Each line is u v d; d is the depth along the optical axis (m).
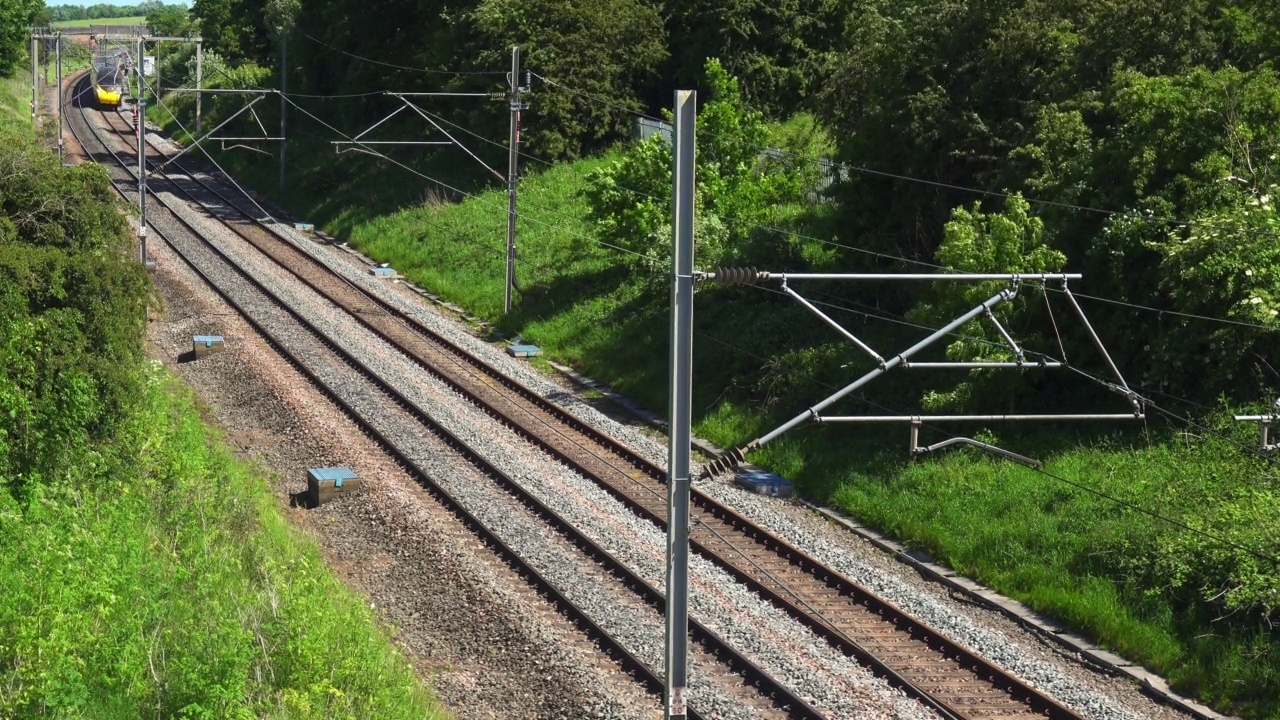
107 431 20.73
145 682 12.73
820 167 37.09
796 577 18.98
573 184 44.22
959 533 20.45
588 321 34.41
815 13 47.53
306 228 48.94
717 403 28.44
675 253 11.52
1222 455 19.53
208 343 30.73
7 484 18.70
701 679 15.02
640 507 21.53
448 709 14.47
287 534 19.31
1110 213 22.28
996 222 22.14
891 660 15.98
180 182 58.38
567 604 17.06
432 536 19.56
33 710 11.83
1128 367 22.11
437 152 51.12
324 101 61.06
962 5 26.30
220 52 85.62
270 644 13.77
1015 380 22.41
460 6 51.09
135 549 15.59
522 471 23.06
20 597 13.20
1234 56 24.12
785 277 12.18
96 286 21.38
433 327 34.88
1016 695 15.10
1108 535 18.66
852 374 25.86
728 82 35.50
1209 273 20.09
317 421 25.45
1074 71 24.61
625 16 46.78
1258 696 15.34
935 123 26.12
